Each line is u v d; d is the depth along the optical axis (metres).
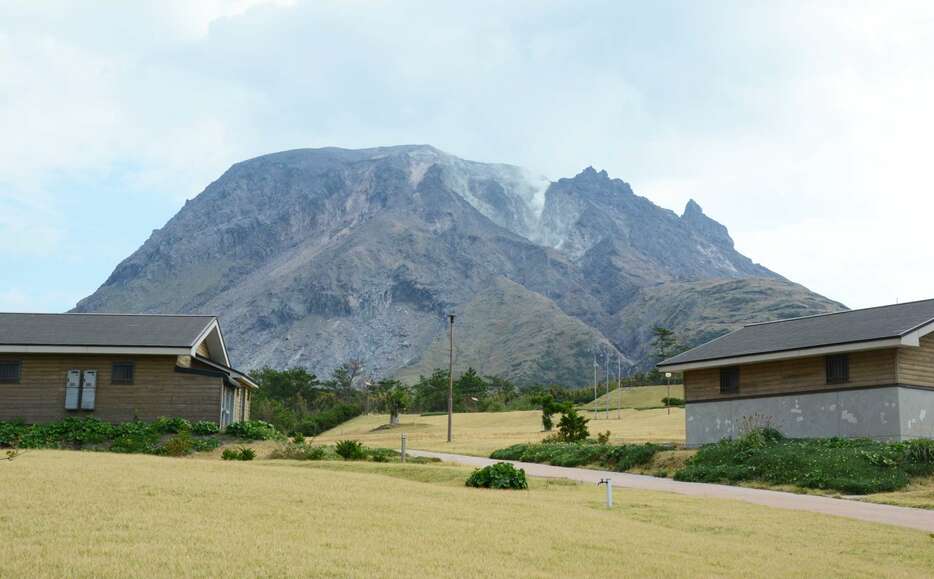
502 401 145.88
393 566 11.62
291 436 68.94
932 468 28.33
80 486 17.19
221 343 44.62
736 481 30.06
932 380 34.06
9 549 11.27
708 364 38.62
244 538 12.80
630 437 55.88
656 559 13.85
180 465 24.16
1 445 34.91
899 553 16.42
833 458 29.62
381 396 126.62
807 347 34.91
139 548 11.65
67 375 38.47
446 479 26.09
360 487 20.77
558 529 16.11
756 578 13.01
